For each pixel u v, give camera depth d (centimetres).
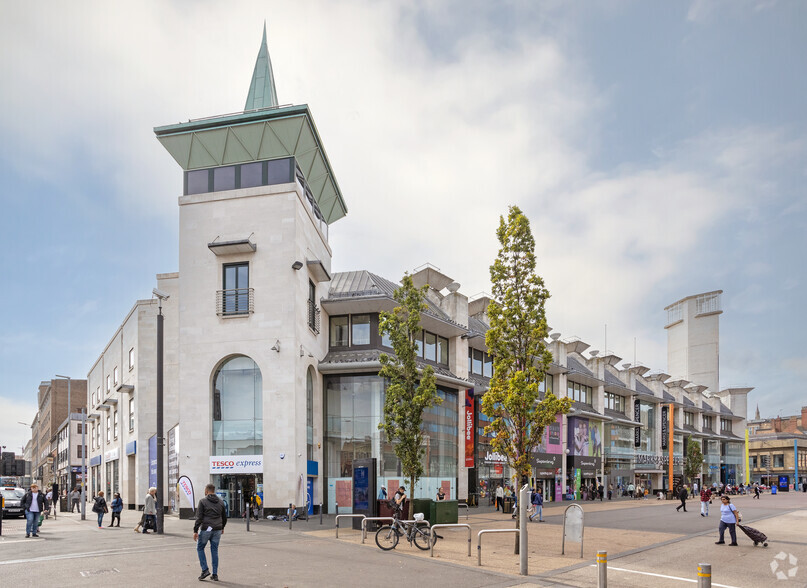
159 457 2136
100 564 1408
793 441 11150
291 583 1224
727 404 9988
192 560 1482
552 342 5391
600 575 1138
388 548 1744
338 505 3228
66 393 8988
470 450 3947
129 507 3981
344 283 3797
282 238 2948
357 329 3503
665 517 3203
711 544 1984
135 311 3881
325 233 3844
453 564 1510
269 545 1800
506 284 1873
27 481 10912
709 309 10181
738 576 1422
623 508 4109
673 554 1753
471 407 4038
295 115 3003
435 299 4234
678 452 7750
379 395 3272
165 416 3497
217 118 3055
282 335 2875
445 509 2369
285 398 2827
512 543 1964
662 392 7369
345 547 1778
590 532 2344
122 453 4116
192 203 3066
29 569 1338
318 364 3297
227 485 2848
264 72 3741
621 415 6556
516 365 1839
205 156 3145
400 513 1978
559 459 5212
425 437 3544
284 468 2777
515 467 1769
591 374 5950
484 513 3506
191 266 3020
